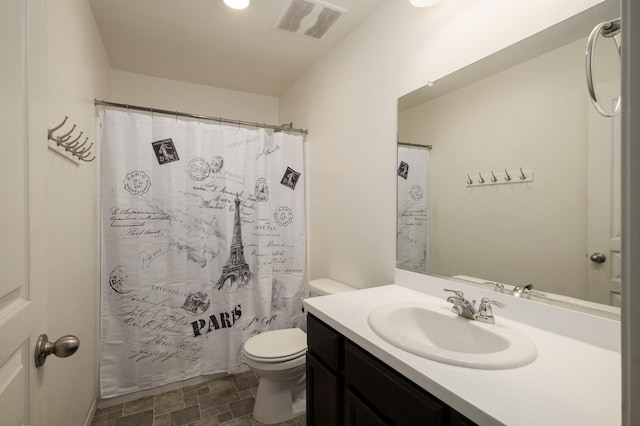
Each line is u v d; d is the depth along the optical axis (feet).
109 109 6.10
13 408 1.95
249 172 7.30
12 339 1.91
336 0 5.56
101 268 5.96
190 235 6.68
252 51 7.38
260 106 10.30
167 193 6.42
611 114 2.77
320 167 7.63
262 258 7.33
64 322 4.01
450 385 2.24
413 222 5.01
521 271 3.58
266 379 5.64
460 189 4.30
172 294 6.51
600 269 2.91
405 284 5.10
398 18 5.25
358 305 4.16
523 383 2.26
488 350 3.16
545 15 3.30
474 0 4.04
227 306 6.98
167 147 6.43
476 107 4.06
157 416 5.70
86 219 5.18
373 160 5.82
